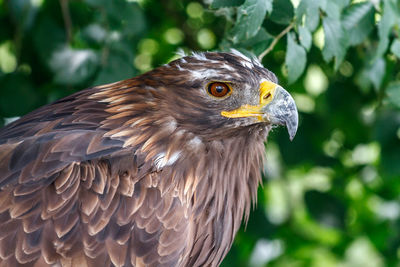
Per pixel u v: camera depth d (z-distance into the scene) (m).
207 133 7.72
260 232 11.74
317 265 13.82
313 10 7.79
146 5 11.55
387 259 13.09
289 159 11.33
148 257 7.16
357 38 8.49
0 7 10.93
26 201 6.88
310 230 13.23
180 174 7.64
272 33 8.51
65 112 7.80
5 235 6.68
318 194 11.96
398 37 8.64
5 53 11.48
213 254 8.24
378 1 8.61
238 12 7.54
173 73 7.63
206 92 7.61
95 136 7.37
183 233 7.46
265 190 12.81
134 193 7.25
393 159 10.56
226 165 8.00
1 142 7.60
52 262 6.71
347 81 11.50
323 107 11.57
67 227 6.85
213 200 7.95
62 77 9.34
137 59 12.15
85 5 10.06
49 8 9.97
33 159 7.14
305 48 8.10
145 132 7.52
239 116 7.68
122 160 7.34
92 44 9.46
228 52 7.89
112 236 7.00
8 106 10.02
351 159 12.59
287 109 7.65
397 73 10.38
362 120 11.71
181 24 12.00
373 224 13.27
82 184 7.07
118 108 7.62
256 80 7.70
